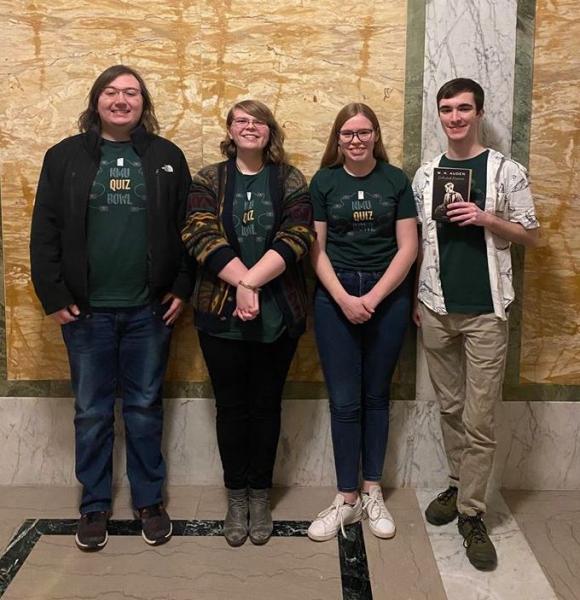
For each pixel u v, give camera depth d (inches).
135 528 97.3
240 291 85.7
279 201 89.8
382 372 96.5
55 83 100.9
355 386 96.1
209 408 107.7
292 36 100.2
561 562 89.5
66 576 85.7
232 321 89.4
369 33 100.0
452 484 100.2
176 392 107.3
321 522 95.1
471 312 90.0
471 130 88.9
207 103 101.5
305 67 100.7
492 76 100.2
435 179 87.8
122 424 107.7
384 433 98.8
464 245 90.0
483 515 98.7
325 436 108.2
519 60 99.9
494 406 90.6
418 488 109.0
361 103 94.6
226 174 91.2
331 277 92.3
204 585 84.2
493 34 99.4
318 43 100.3
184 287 94.8
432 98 100.8
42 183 90.8
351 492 97.8
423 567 88.2
